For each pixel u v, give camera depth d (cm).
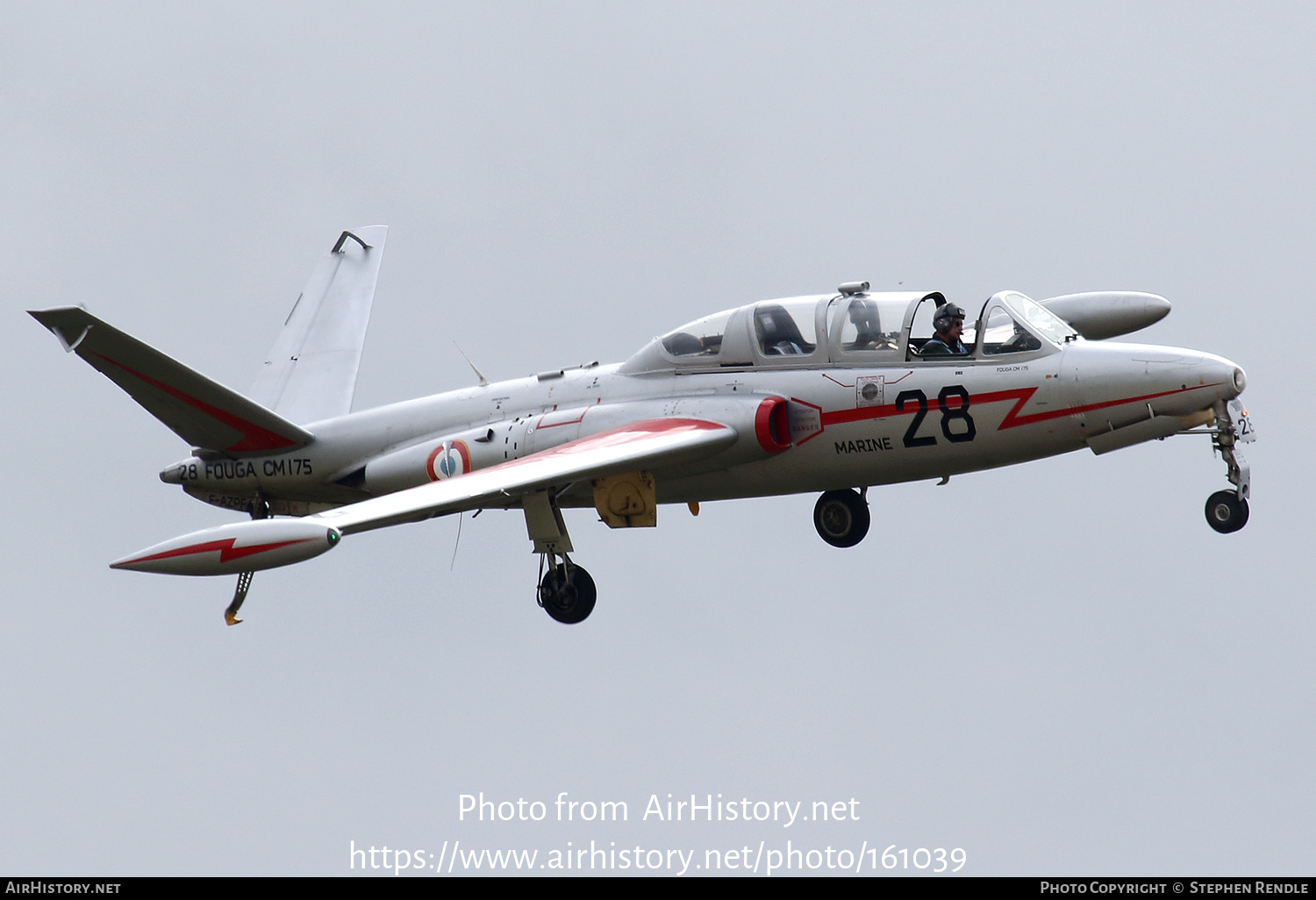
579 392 5978
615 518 5516
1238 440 4984
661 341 5822
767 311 5638
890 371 5381
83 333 5753
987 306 5322
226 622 5178
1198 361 4962
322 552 4144
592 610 5750
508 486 4941
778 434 5478
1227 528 5025
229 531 4150
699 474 5678
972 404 5247
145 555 4172
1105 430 5122
